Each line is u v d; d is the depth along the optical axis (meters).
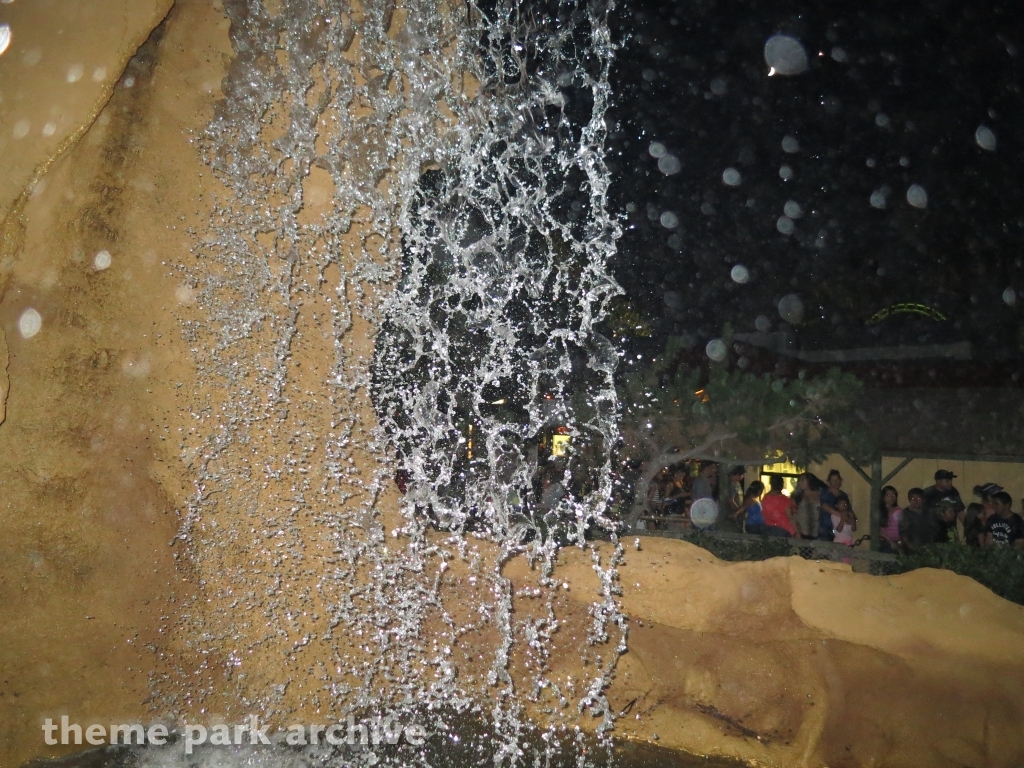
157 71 3.97
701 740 3.67
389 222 4.73
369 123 4.48
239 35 4.14
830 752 3.49
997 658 3.36
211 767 3.59
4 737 3.63
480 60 4.45
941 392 9.73
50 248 3.70
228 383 4.37
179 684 4.03
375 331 4.82
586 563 4.12
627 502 7.20
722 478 8.41
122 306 4.04
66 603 3.87
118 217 3.94
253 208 4.36
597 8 4.29
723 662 3.81
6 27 3.25
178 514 4.21
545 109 4.52
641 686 3.88
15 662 3.74
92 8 3.34
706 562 4.00
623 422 7.14
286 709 4.02
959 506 7.43
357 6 4.29
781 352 12.22
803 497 7.48
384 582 4.28
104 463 4.02
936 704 3.41
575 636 4.01
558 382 6.26
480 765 3.55
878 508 8.20
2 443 3.73
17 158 3.30
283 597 4.29
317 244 4.57
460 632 4.15
